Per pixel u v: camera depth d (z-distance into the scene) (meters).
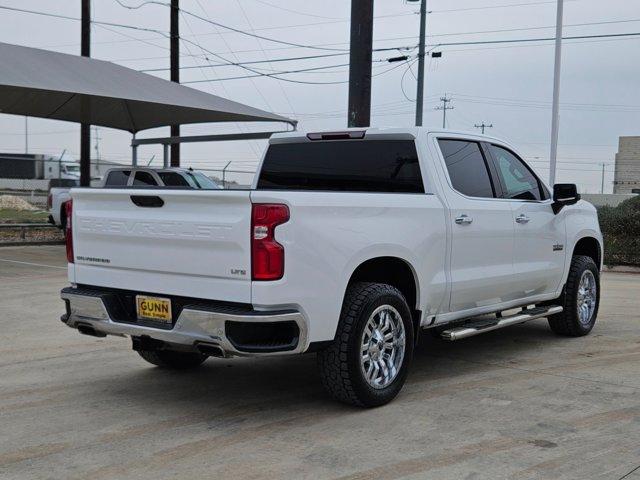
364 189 6.34
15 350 7.32
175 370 6.49
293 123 19.53
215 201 4.73
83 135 21.52
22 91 15.92
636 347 7.47
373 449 4.48
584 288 8.02
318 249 4.79
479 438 4.67
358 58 14.08
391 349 5.41
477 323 6.45
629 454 4.39
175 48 23.41
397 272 5.75
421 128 6.10
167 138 19.97
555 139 19.67
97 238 5.44
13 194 32.72
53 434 4.79
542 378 6.20
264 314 4.54
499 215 6.50
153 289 5.09
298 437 4.70
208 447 4.54
